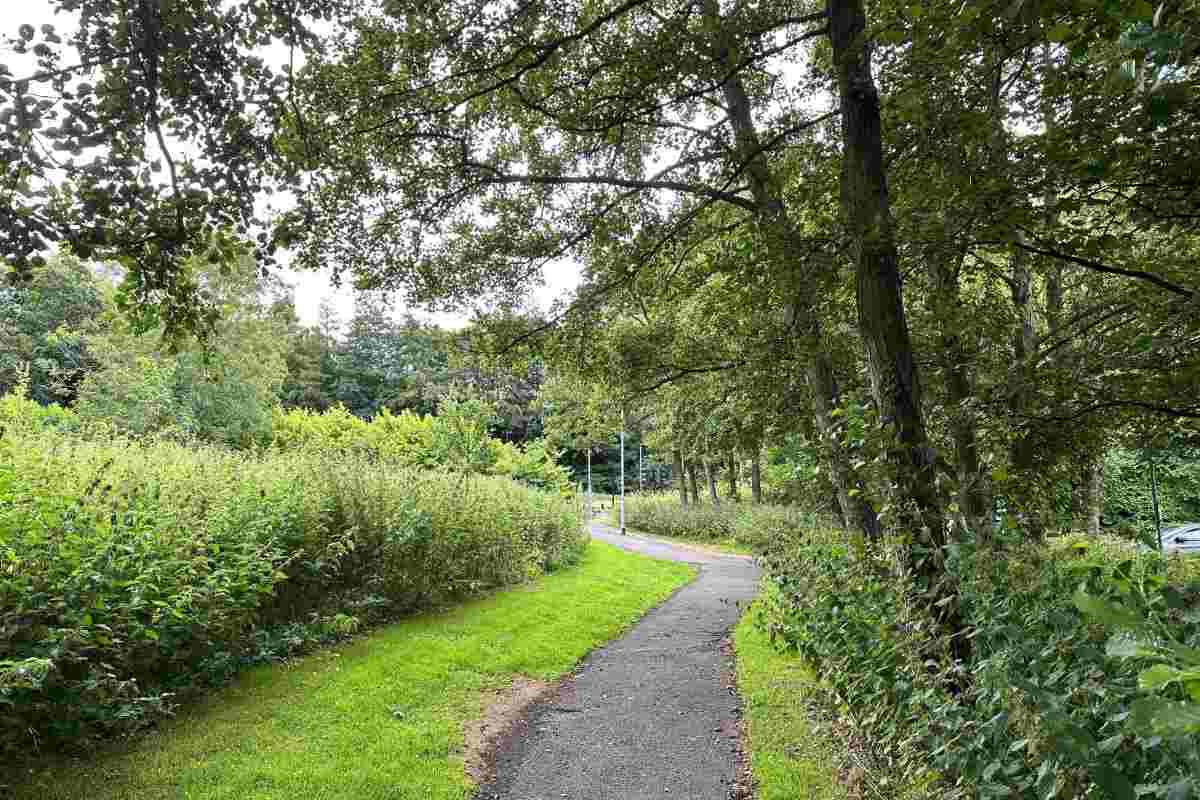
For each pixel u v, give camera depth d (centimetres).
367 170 582
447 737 545
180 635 546
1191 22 203
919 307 714
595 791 470
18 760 428
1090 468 655
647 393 982
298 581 783
